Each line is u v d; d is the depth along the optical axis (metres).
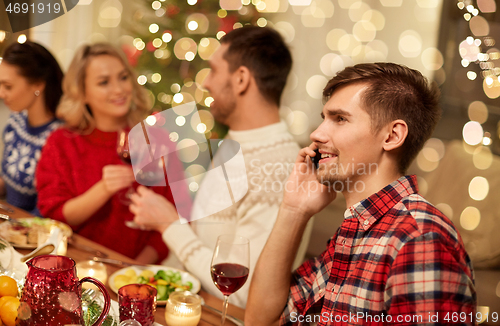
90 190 1.81
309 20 4.21
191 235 1.43
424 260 0.76
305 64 4.25
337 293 0.91
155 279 1.18
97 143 1.98
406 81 0.89
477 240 2.00
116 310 0.95
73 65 1.93
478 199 2.09
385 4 3.82
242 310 1.17
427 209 0.82
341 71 0.95
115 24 3.81
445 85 3.33
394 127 0.88
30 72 2.08
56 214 1.84
